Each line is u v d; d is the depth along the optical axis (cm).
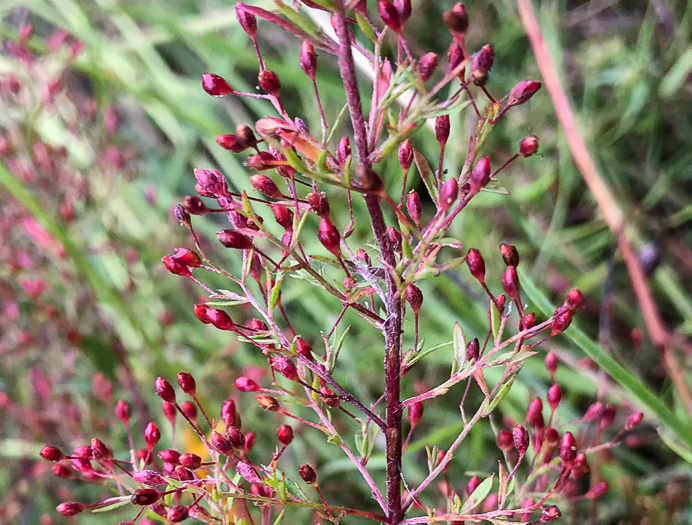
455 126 12
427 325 12
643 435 11
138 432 11
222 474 5
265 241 12
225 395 12
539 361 11
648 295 10
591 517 8
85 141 12
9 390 12
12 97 11
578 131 12
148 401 12
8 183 10
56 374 12
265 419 11
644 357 12
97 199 12
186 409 6
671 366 10
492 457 11
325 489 11
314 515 10
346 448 5
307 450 11
